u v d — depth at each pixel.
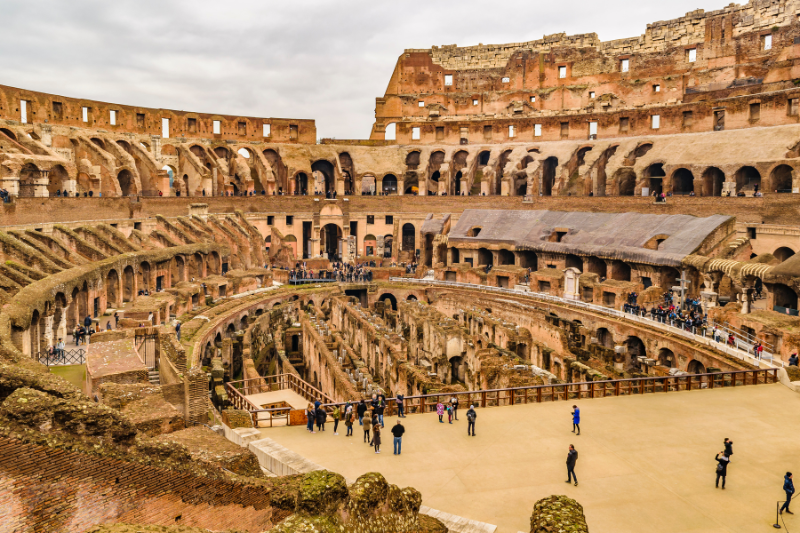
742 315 44.62
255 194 91.94
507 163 94.38
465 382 47.72
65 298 42.12
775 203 62.59
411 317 58.06
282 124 101.44
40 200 52.84
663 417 28.64
